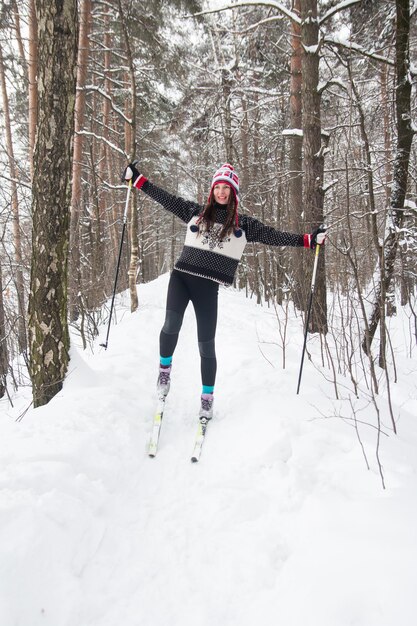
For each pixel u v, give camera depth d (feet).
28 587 4.72
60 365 10.50
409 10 16.71
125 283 50.75
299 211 28.25
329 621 4.37
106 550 5.77
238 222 9.01
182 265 9.06
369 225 15.44
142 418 9.45
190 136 40.52
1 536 5.12
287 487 6.80
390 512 5.72
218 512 6.53
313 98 18.98
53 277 10.12
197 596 5.11
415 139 20.53
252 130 37.37
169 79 33.96
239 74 32.22
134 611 4.92
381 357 14.98
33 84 25.96
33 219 10.02
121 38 30.71
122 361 13.55
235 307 32.40
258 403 9.59
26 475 6.34
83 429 8.14
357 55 22.35
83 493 6.46
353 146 14.71
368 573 4.75
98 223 27.30
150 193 9.55
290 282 23.91
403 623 4.12
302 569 5.15
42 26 9.15
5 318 20.57
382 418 9.06
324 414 8.76
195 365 14.35
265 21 22.85
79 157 26.89
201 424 8.93
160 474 7.67
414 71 17.28
